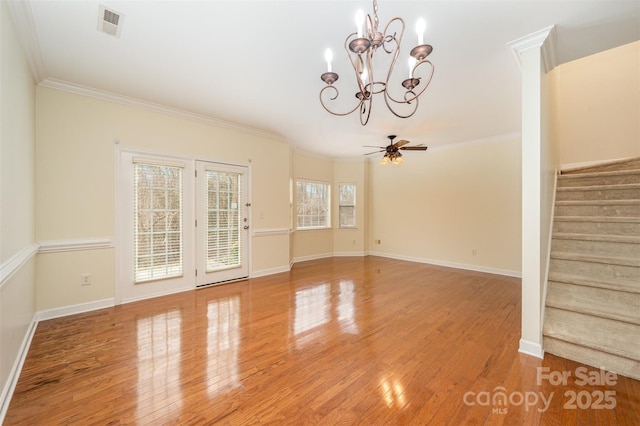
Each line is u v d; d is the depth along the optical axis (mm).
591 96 4176
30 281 2484
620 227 2580
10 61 1846
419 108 3594
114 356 2184
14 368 1865
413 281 4449
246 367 2039
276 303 3422
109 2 1780
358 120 4062
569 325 2223
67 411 1589
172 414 1569
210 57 2441
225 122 4215
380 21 1934
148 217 3568
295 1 1760
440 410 1602
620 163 3592
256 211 4734
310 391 1771
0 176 1607
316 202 6707
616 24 1987
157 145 3617
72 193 3023
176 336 2533
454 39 2145
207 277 4156
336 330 2660
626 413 1564
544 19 1929
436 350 2281
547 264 2518
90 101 3133
